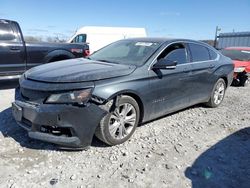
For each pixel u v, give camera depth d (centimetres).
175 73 498
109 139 403
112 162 372
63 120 362
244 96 859
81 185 320
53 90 366
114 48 543
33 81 392
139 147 420
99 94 376
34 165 355
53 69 423
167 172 358
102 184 324
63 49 820
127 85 410
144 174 349
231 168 382
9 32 737
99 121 381
